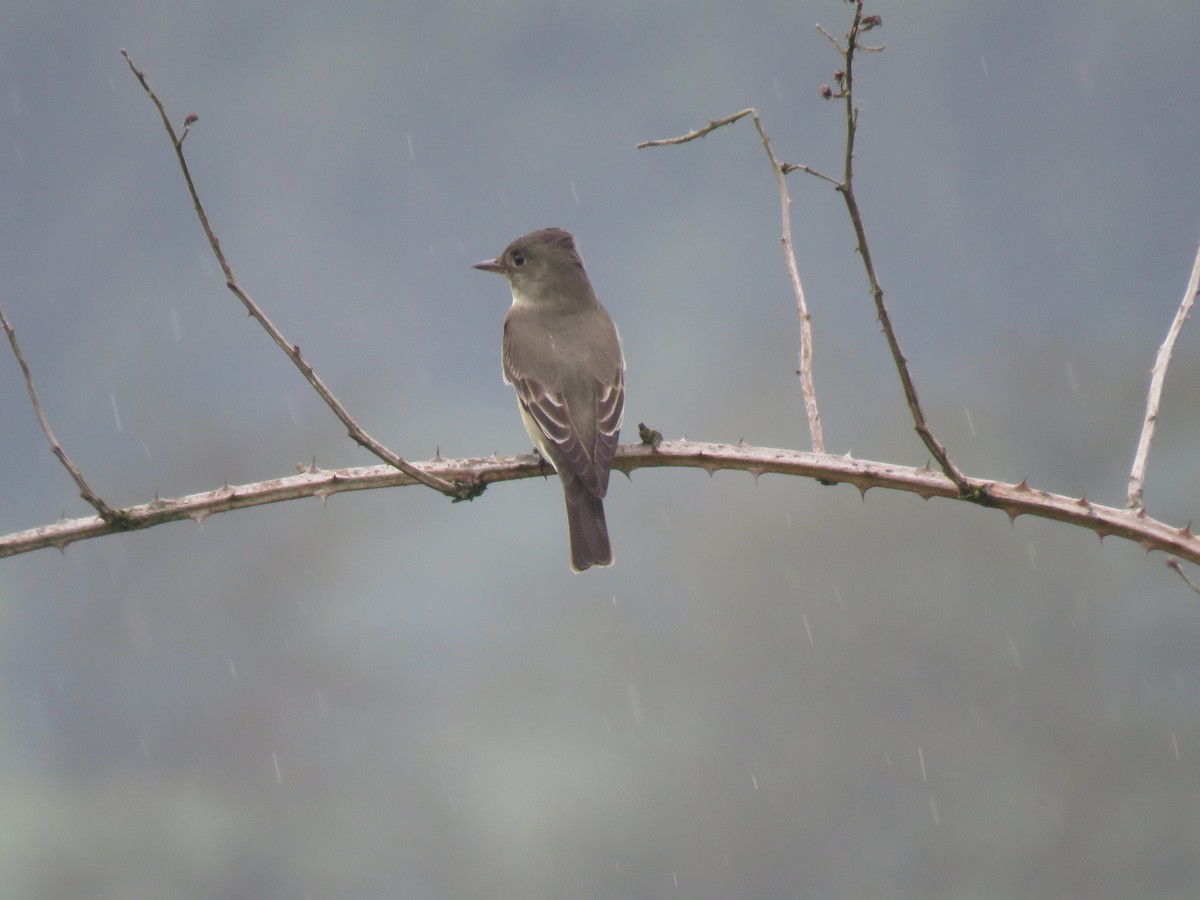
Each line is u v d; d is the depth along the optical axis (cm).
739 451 616
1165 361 554
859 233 511
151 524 582
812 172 510
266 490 598
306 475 604
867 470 583
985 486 546
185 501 587
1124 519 534
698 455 627
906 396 528
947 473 542
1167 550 529
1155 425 545
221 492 593
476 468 643
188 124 545
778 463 606
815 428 601
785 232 635
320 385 580
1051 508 540
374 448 586
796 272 625
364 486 607
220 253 559
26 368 565
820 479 594
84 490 574
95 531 579
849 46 504
